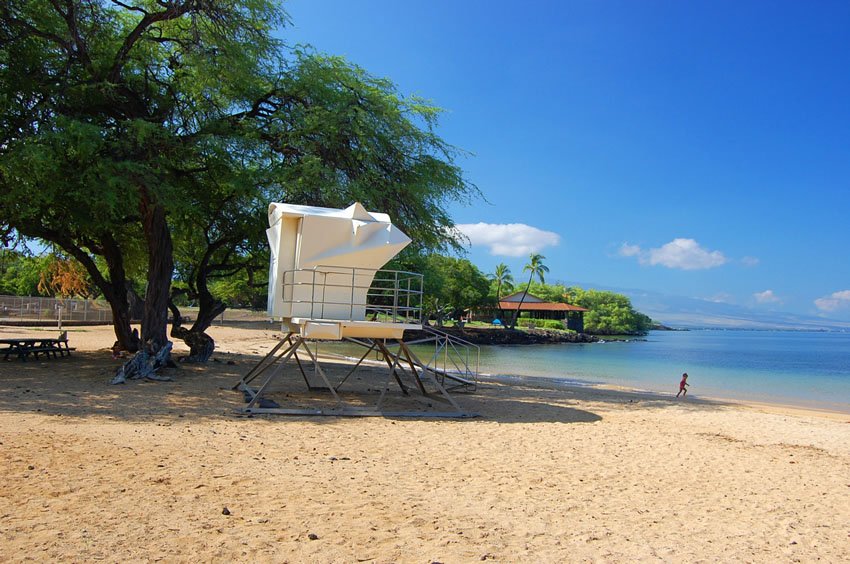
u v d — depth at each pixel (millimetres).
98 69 16719
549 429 12375
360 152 18547
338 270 12477
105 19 17312
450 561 5059
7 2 15578
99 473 6957
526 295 112250
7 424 9445
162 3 16766
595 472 8812
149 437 9164
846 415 21453
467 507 6664
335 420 11867
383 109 19016
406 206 19750
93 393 13227
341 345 49312
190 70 17922
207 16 17016
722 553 5730
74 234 20500
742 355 71875
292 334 14250
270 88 19109
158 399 12922
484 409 14836
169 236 18141
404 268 22578
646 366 45844
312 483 7207
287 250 12641
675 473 9102
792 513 7312
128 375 15414
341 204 17375
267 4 17250
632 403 19047
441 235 21297
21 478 6539
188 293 22203
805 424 16391
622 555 5492
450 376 19703
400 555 5121
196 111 18344
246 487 6840
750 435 13656
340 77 19219
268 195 17750
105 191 14344
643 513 6895
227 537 5258
